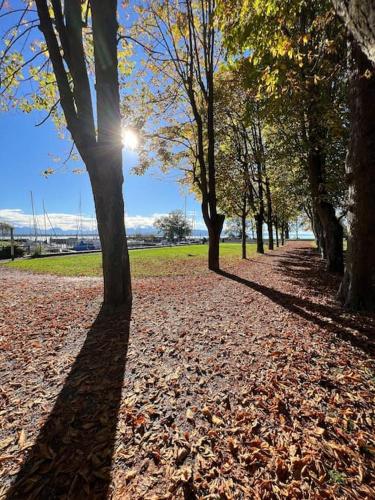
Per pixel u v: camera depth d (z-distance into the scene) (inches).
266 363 156.3
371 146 224.4
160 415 114.5
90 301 306.2
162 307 273.3
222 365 155.3
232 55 199.5
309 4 239.0
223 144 721.0
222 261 743.7
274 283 402.6
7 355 174.4
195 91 538.9
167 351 174.2
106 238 260.7
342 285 275.6
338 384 134.5
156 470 88.4
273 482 83.1
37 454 95.8
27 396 129.9
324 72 262.5
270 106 224.8
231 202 789.9
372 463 90.0
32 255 1120.8
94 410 118.4
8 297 340.5
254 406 118.8
